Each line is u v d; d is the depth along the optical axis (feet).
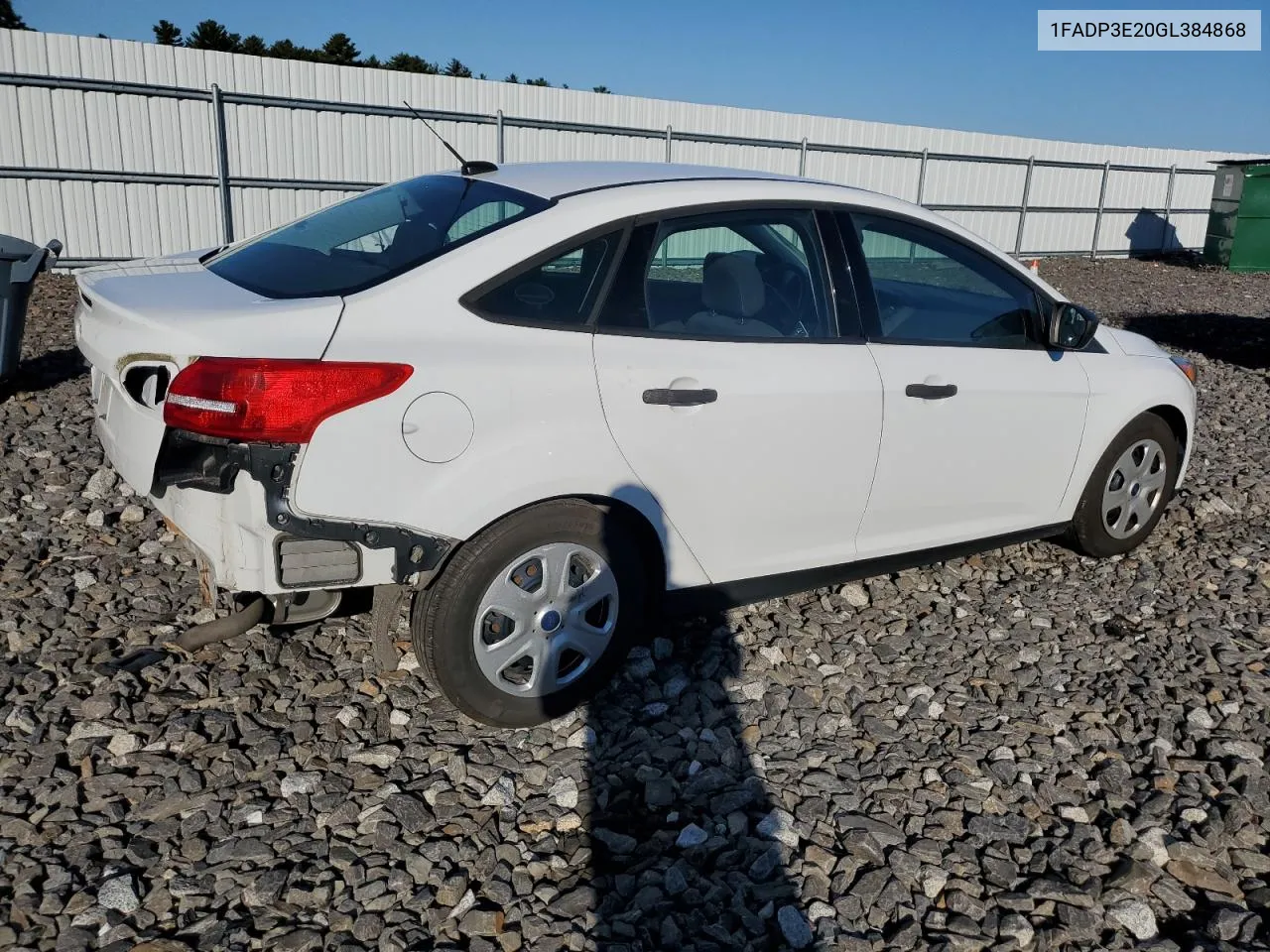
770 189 11.30
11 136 41.04
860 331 11.69
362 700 10.56
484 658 9.65
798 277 11.40
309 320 8.74
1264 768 10.23
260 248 11.19
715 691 11.14
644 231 10.32
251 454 8.39
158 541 14.07
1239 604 14.25
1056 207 72.54
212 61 45.24
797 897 8.19
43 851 8.19
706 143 56.08
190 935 7.45
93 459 17.07
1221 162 69.41
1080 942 7.89
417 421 8.84
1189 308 48.96
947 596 13.99
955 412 12.26
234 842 8.41
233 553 8.80
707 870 8.48
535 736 10.14
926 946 7.75
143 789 9.02
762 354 10.81
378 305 9.05
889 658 12.14
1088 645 12.85
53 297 32.37
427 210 10.75
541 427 9.42
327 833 8.61
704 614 12.76
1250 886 8.61
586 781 9.52
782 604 13.25
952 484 12.60
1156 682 11.87
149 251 43.62
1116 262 73.15
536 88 54.60
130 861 8.16
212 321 8.61
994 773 10.00
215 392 8.31
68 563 13.30
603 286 10.04
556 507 9.72
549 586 9.82
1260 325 43.32
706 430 10.40
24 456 16.98
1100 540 14.97
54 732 9.73
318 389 8.45
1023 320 13.32
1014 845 9.00
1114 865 8.79
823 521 11.64
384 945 7.47
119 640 11.46
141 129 43.47
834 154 62.28
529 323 9.61
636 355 10.03
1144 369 14.62
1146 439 14.87
